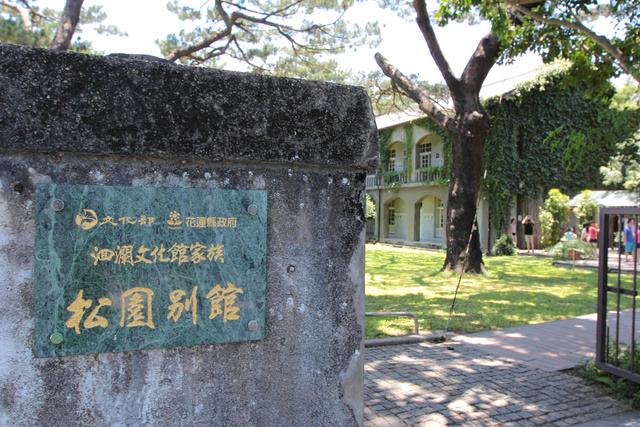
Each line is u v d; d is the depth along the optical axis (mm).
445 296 8945
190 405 1781
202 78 1770
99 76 1640
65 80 1600
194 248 1788
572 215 21703
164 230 1747
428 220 24891
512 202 19953
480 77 11578
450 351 5281
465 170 11992
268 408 1892
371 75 14469
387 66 12727
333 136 1966
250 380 1869
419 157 24188
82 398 1648
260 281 1881
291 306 1938
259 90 1852
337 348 2014
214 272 1813
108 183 1692
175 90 1729
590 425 3350
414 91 12312
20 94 1550
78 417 1643
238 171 1866
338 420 2012
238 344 1854
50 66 1586
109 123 1646
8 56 1541
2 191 1568
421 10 10984
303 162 1922
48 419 1607
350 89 2014
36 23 10789
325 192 2002
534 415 3504
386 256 17844
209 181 1824
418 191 23859
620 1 5668
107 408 1677
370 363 4758
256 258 1874
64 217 1628
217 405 1817
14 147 1542
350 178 2055
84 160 1665
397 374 4395
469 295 9070
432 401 3736
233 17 12508
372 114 2059
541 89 19250
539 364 4770
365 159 2027
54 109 1585
